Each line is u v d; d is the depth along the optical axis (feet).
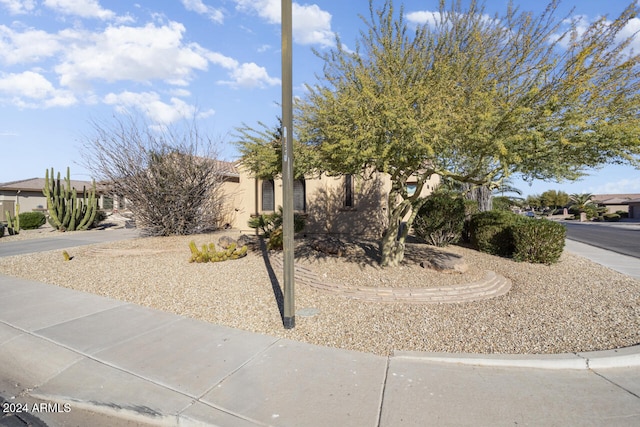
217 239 45.70
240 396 12.17
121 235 63.72
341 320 18.94
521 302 21.80
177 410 11.48
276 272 28.66
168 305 21.83
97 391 12.75
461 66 21.20
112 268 32.07
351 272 26.32
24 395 12.91
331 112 20.30
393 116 17.75
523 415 11.10
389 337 16.84
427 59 22.67
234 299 22.43
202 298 22.88
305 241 37.78
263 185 53.52
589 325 17.98
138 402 12.01
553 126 17.81
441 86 19.67
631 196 230.89
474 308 20.74
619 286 25.58
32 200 104.42
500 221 35.86
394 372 13.69
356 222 49.55
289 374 13.56
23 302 22.82
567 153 18.35
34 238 59.93
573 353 14.84
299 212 50.62
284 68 17.11
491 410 11.34
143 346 16.12
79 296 24.09
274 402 11.81
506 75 21.09
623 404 11.71
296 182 51.44
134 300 22.99
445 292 22.49
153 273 29.63
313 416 11.07
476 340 16.42
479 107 18.45
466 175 23.36
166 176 48.21
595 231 87.25
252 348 15.79
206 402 11.87
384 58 21.58
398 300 21.93
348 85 22.68
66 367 14.46
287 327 17.83
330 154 21.48
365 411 11.28
